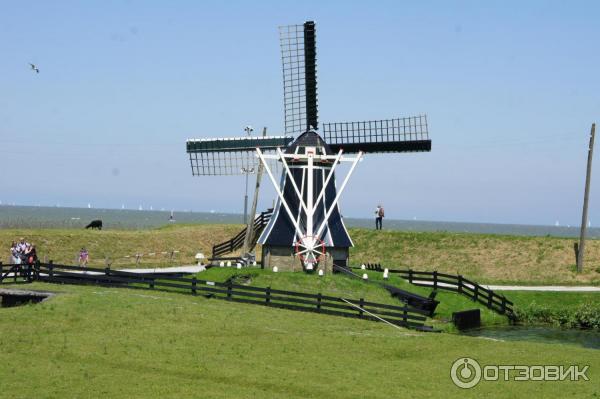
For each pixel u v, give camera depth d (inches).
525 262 2405.3
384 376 998.4
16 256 1815.9
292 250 1798.7
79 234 2610.7
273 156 1830.7
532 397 941.8
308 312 1439.5
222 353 1066.1
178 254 2714.1
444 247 2598.4
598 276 2263.8
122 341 1100.5
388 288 1718.8
